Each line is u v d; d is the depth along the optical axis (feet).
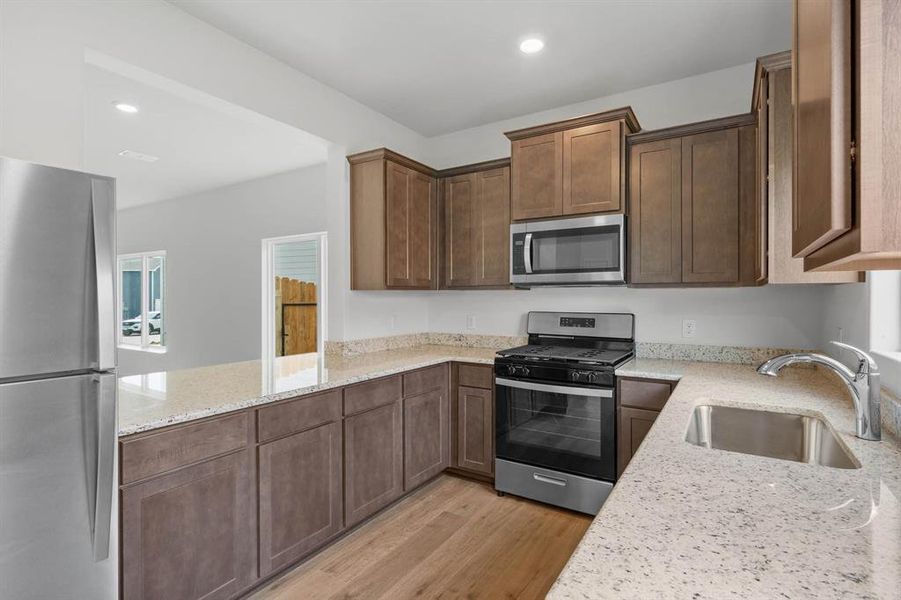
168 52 7.29
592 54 8.78
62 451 4.26
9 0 5.76
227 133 12.39
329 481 7.55
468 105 11.05
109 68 6.97
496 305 11.94
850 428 4.80
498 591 6.72
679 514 2.94
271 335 16.97
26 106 5.88
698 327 9.52
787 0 7.19
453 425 10.48
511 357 9.51
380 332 11.50
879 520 2.84
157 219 20.63
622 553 2.48
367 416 8.33
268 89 8.80
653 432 4.73
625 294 10.28
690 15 7.59
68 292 4.28
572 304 10.90
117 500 4.63
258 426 6.48
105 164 15.01
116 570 4.63
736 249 8.24
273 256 17.01
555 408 9.04
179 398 6.33
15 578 4.01
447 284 11.52
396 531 8.34
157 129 12.09
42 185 4.13
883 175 1.52
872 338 5.65
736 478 3.53
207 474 5.85
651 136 8.91
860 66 1.56
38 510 4.13
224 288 18.01
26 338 4.04
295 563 7.22
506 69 9.34
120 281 22.93
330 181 10.71
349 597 6.57
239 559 6.20
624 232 9.02
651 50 8.65
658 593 2.13
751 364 8.97
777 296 8.82
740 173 8.21
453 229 11.44
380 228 10.21
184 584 5.59
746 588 2.16
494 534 8.24
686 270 8.65
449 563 7.38
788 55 6.22
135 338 22.56
